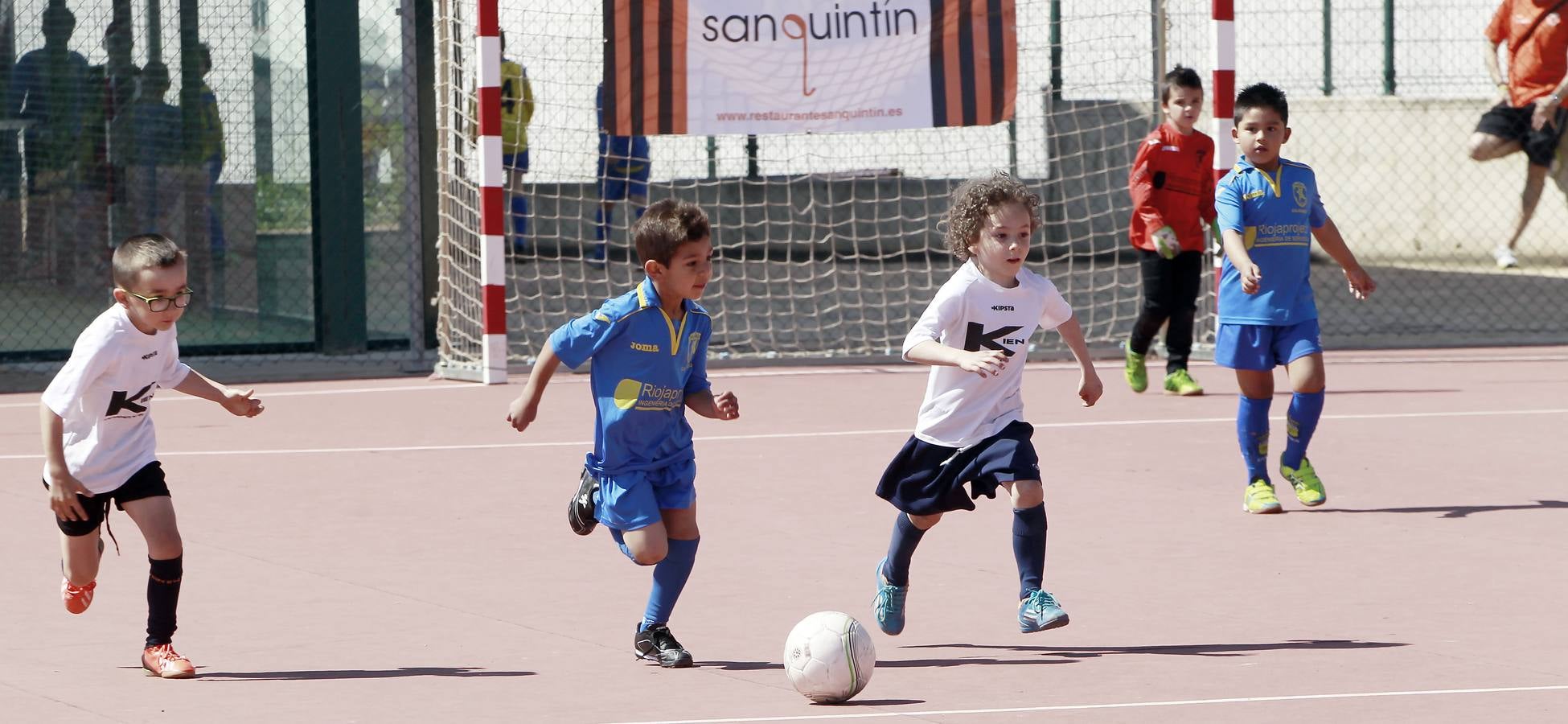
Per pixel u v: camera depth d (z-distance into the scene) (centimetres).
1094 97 2956
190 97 1994
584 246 2956
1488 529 1092
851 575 980
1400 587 941
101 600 922
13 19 1953
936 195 3142
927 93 1972
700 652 818
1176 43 2269
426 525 1119
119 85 1980
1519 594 924
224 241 2016
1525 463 1320
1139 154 1681
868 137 3131
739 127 1955
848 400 1700
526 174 2762
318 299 2048
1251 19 3072
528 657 809
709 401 820
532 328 2394
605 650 823
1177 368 1719
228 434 1503
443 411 1636
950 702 729
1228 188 1158
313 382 1866
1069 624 870
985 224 837
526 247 2920
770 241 3106
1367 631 846
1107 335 2311
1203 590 939
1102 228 3019
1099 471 1303
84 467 773
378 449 1419
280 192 2027
